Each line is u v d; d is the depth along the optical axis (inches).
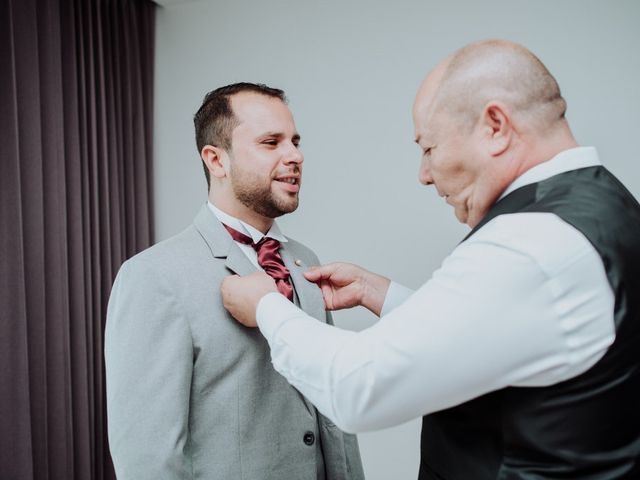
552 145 30.1
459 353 25.9
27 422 69.7
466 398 27.2
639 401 27.0
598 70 78.8
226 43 97.4
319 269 50.1
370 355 27.2
